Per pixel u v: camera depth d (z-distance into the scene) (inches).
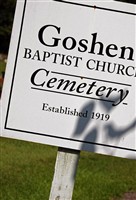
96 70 221.3
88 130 221.8
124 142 222.5
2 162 579.2
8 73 222.4
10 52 222.2
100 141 222.2
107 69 221.5
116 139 222.4
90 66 221.3
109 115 222.2
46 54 221.6
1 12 2240.4
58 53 221.3
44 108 222.2
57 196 224.8
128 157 222.7
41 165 573.9
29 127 222.5
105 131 222.1
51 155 647.8
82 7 221.3
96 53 221.3
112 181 525.0
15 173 521.7
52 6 221.0
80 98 221.6
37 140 222.5
